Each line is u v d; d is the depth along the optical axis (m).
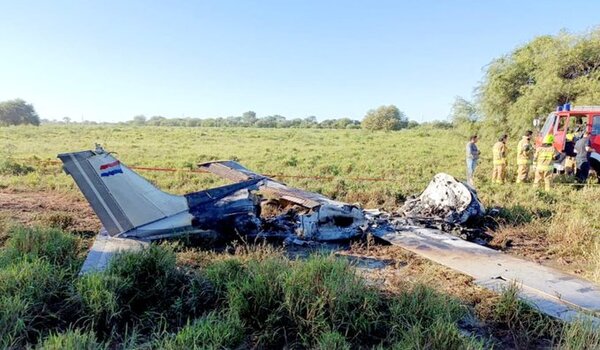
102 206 4.96
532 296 4.09
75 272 4.22
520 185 11.24
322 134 41.69
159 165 15.02
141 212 5.16
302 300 3.57
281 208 7.27
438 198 7.25
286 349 3.28
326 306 3.57
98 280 3.68
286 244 5.74
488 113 21.91
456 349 3.11
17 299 3.36
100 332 3.39
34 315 3.43
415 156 19.52
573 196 9.90
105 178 5.02
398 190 9.98
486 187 10.98
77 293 3.62
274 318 3.45
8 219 6.50
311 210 5.95
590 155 12.40
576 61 18.17
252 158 18.23
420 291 3.88
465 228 6.61
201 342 3.09
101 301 3.50
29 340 3.23
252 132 45.00
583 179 12.22
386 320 3.60
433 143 28.20
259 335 3.39
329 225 6.03
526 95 19.02
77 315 3.49
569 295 4.10
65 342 2.89
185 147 24.17
